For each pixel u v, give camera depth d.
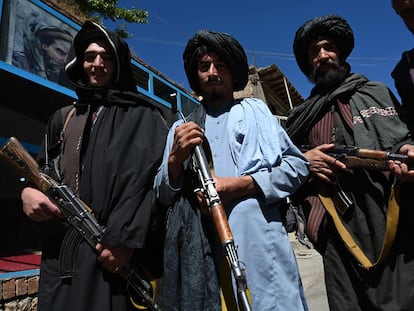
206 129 1.81
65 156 1.90
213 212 1.40
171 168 1.60
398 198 1.69
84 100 2.03
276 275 1.49
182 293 1.45
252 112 1.75
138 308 1.72
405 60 1.92
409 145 1.72
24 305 3.06
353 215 1.84
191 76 1.97
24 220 4.11
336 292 1.82
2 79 3.65
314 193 2.05
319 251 1.97
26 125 3.91
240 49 1.85
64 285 1.71
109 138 1.86
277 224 1.59
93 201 1.75
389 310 1.65
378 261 1.67
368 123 1.88
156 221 1.79
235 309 1.44
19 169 1.81
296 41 2.30
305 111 2.15
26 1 3.90
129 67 2.19
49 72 4.11
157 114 2.05
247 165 1.62
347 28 2.18
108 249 1.65
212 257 1.49
